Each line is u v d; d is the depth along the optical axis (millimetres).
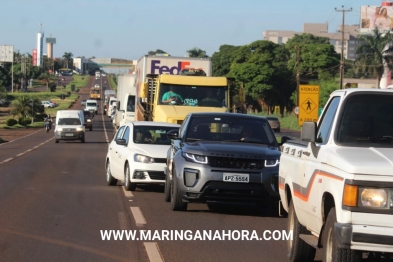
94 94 152625
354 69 88375
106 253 9148
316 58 94625
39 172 22516
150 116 24641
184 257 8992
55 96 161000
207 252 9367
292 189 8680
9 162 27578
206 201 12641
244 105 23469
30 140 52500
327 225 6926
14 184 18250
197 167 12586
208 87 23312
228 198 12562
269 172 12578
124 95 43719
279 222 12219
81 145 44125
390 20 133875
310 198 7660
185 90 23172
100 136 58969
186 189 12641
